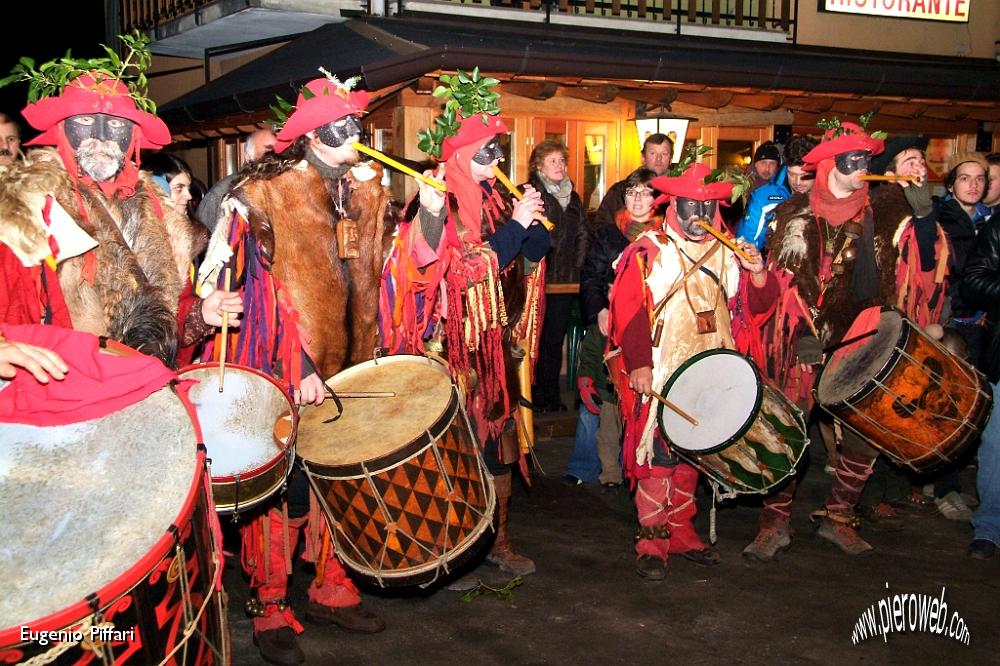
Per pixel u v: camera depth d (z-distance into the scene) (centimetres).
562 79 739
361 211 354
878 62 983
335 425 329
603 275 517
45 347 215
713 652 365
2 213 250
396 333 369
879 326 436
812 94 856
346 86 341
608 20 942
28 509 193
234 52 1109
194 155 1156
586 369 559
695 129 870
